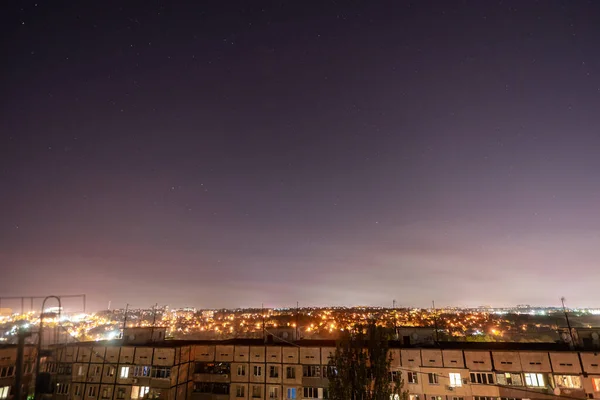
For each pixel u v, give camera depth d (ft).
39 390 63.00
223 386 163.02
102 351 166.61
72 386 164.96
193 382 167.02
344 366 115.44
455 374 137.39
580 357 128.16
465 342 156.04
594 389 123.54
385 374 113.19
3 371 125.49
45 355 66.08
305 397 151.64
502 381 132.67
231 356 165.89
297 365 156.76
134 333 185.47
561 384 126.93
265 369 159.94
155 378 155.74
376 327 120.98
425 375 139.64
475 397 133.59
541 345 145.18
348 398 112.06
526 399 128.77
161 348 159.43
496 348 141.28
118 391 159.22
